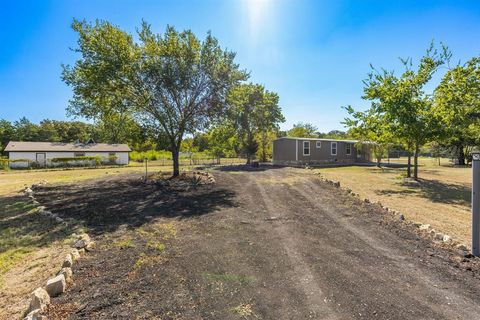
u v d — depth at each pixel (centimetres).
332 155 2766
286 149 2578
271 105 2867
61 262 384
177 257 387
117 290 295
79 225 564
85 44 1177
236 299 277
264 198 830
